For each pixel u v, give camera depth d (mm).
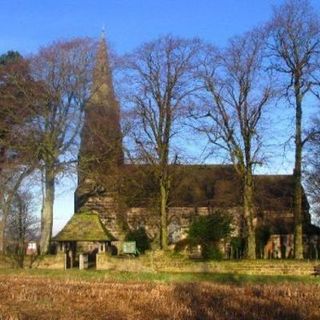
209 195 65188
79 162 56375
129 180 57938
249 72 49344
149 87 53625
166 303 20281
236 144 50281
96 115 57062
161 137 53781
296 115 49125
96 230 56969
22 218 71375
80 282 27750
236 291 23156
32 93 55125
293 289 23438
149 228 61906
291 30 48062
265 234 60188
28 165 54812
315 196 59969
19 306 19391
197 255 52438
